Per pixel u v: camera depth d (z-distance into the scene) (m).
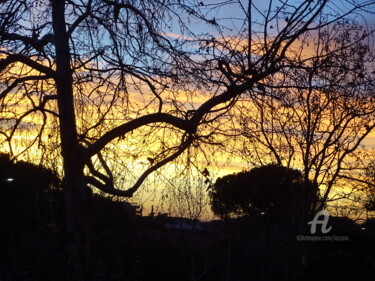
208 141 11.12
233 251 24.38
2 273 7.36
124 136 11.26
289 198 14.01
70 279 7.41
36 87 11.40
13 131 10.79
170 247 22.44
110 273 7.88
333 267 2.55
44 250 7.47
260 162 12.34
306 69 10.40
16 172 11.67
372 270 2.38
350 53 11.13
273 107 10.84
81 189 11.15
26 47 10.27
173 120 10.70
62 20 10.66
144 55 10.58
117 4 10.41
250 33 9.94
